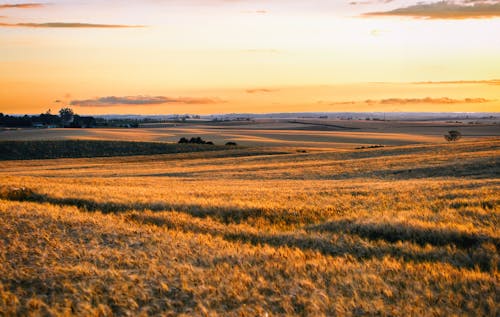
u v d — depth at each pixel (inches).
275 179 1654.8
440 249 499.2
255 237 607.8
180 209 793.6
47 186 1095.6
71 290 402.3
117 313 362.0
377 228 590.6
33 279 428.1
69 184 1251.2
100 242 569.0
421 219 629.3
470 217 617.3
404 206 756.0
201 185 1346.0
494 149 2177.7
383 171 1663.4
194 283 419.5
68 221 656.4
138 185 1332.4
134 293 393.4
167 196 955.3
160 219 706.8
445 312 340.8
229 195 986.1
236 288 400.8
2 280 426.0
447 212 661.3
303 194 984.9
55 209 751.1
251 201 865.5
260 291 397.7
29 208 743.1
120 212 771.4
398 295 378.0
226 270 452.4
